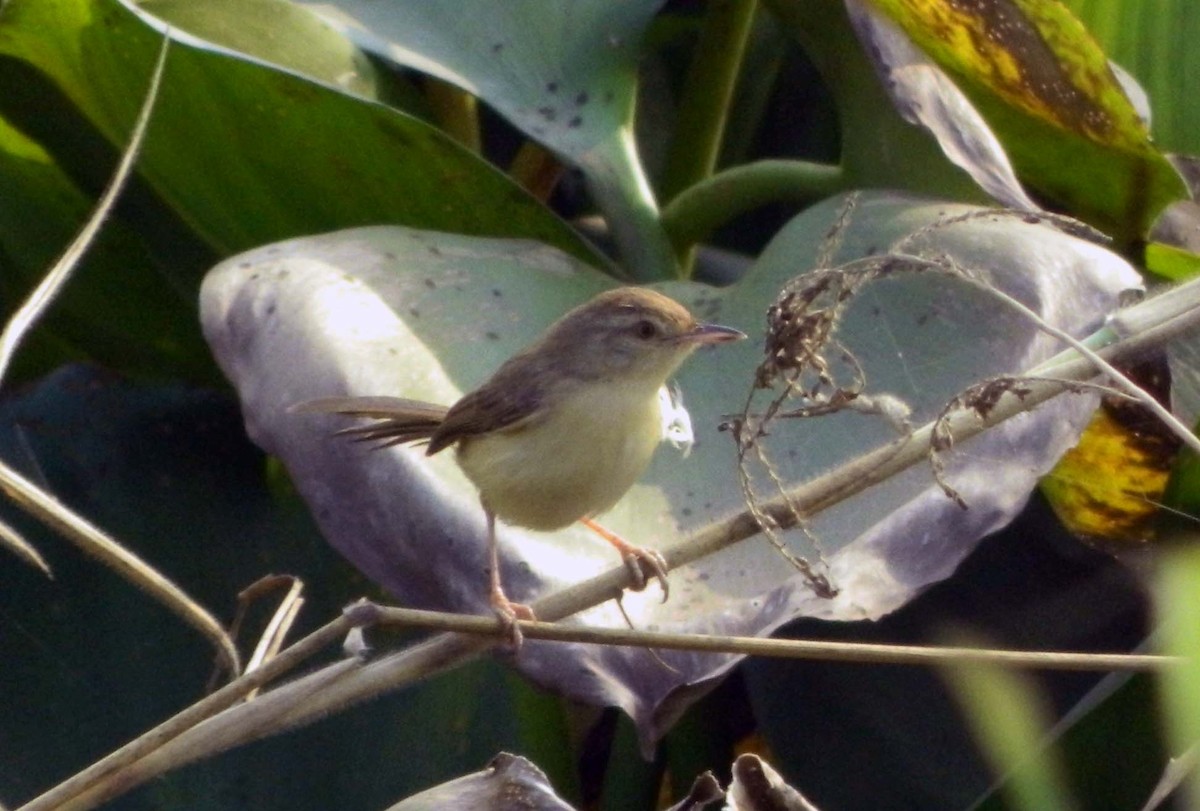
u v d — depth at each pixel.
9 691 4.57
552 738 4.59
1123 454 4.57
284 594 4.59
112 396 4.61
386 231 4.58
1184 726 4.45
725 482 4.54
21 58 4.60
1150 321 4.49
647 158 4.73
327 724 4.57
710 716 4.60
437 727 4.58
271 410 4.53
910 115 4.56
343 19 4.61
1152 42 4.66
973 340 4.54
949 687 4.57
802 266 4.57
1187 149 4.66
